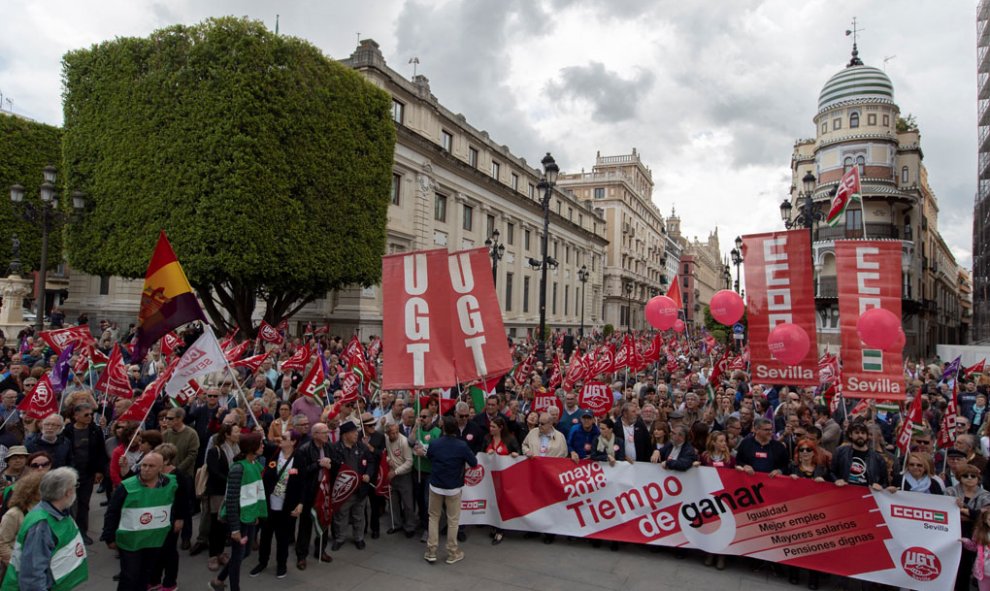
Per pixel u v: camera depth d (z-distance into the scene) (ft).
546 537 23.08
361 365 36.60
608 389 29.35
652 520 21.65
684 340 119.96
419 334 24.68
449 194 108.99
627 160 279.28
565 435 27.07
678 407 32.48
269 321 68.90
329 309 91.15
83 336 35.60
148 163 58.95
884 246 24.49
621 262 245.86
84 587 18.34
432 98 102.68
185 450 21.70
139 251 58.23
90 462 21.61
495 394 28.48
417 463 23.62
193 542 22.38
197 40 59.16
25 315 101.76
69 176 65.87
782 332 25.52
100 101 63.36
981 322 125.29
